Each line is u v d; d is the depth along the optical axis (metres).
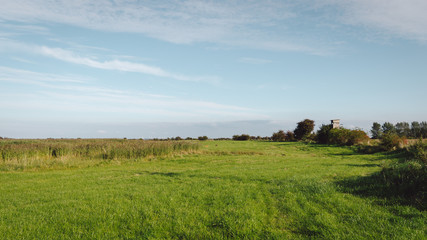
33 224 6.05
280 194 7.87
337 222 5.58
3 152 17.78
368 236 4.88
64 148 20.30
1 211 7.04
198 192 8.52
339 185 8.49
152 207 7.00
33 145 20.56
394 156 18.38
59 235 5.48
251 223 5.66
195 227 5.65
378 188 7.61
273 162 17.70
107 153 20.36
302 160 18.66
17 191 9.66
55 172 14.53
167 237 5.30
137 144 23.28
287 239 4.99
